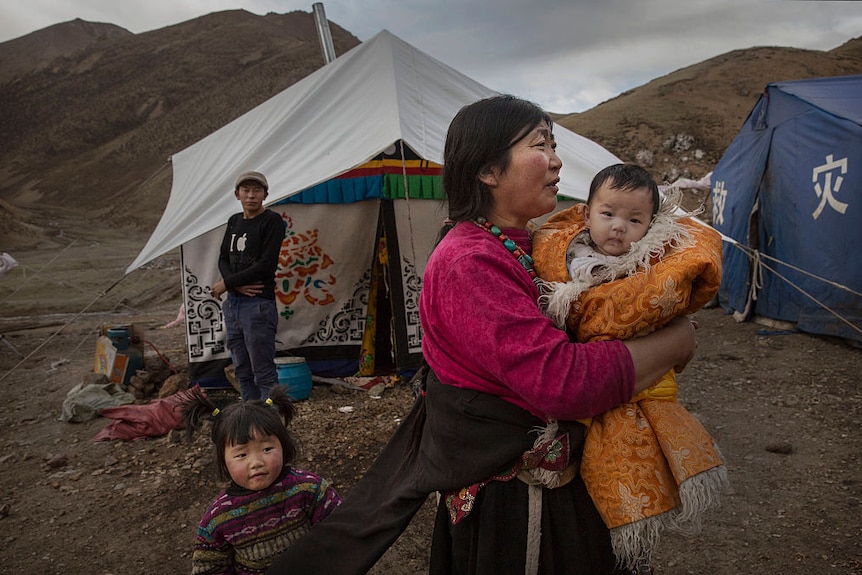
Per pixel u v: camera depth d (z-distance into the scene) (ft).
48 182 220.43
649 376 4.31
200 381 20.06
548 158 4.79
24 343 30.66
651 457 4.49
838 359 20.83
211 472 14.12
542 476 4.57
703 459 4.43
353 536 5.33
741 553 10.19
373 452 14.74
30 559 10.93
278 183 17.06
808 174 23.86
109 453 15.55
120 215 153.99
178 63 303.68
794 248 24.64
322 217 20.27
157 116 267.39
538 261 4.95
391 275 19.86
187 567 10.56
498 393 4.57
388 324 21.84
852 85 25.59
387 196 19.79
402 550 10.74
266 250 15.99
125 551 11.10
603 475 4.50
